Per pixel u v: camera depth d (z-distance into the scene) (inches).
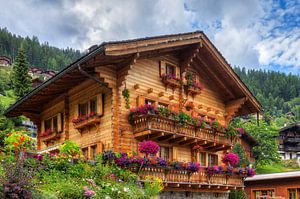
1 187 331.3
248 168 796.6
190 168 641.0
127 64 597.6
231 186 755.4
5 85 2768.2
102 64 589.0
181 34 673.6
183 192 676.7
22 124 1518.2
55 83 672.4
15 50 6156.5
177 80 721.6
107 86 603.2
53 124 806.5
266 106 5600.4
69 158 492.1
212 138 730.2
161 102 690.8
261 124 2101.4
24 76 1862.7
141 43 592.7
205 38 728.3
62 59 6525.6
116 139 598.2
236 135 785.6
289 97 6796.3
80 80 683.4
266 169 2276.1
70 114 734.5
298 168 2566.4
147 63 682.2
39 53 6171.3
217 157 805.9
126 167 551.2
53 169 461.4
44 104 857.5
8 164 368.2
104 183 476.4
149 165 570.6
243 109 888.3
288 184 1144.8
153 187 525.3
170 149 693.3
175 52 737.0
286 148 3107.8
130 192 477.7
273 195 1182.3
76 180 456.1
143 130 604.1
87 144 660.1
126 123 620.7
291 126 3090.6
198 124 685.3
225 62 775.1
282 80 7042.3
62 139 746.8
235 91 832.9
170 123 637.3
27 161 439.2
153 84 684.1
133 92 642.2
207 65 788.6
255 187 1230.9
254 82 6870.1
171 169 608.7
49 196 371.9
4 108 1411.2
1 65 4084.6
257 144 1787.6
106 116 620.1
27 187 349.1
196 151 742.5
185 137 663.1
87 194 408.8
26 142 494.9
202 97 791.7
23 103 818.8
